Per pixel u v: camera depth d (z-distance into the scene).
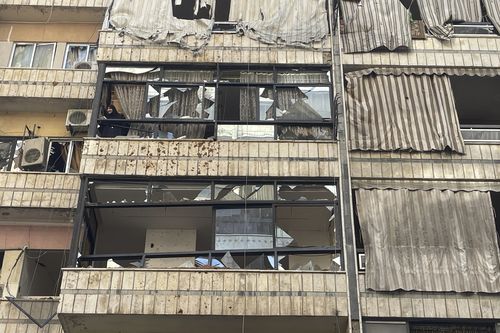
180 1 16.56
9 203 14.91
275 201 13.61
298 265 13.50
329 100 15.15
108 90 15.23
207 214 14.45
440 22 16.05
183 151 14.10
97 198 14.00
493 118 17.52
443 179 14.09
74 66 17.39
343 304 12.38
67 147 16.55
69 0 17.89
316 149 14.20
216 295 12.35
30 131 16.66
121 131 14.73
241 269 12.62
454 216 13.62
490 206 13.77
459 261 13.09
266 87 15.27
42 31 18.14
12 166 16.27
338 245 13.20
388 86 15.23
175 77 15.39
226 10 17.59
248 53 15.58
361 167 14.20
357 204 13.75
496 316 12.50
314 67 15.52
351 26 15.95
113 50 15.52
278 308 12.27
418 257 13.12
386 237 13.34
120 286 12.39
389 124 14.73
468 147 14.51
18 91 16.52
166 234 15.28
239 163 13.99
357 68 15.61
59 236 15.22
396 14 16.02
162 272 12.55
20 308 13.52
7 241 15.10
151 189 13.83
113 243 15.75
